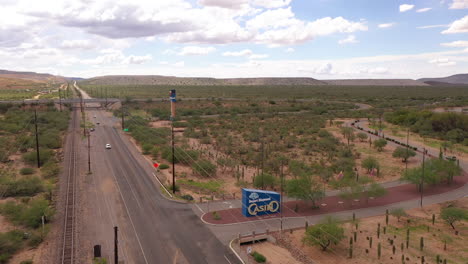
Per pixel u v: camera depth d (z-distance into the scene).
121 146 96.00
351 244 37.25
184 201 52.69
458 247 39.09
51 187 57.47
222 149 92.69
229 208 50.53
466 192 58.78
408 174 60.81
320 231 38.31
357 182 57.59
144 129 116.31
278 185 60.03
